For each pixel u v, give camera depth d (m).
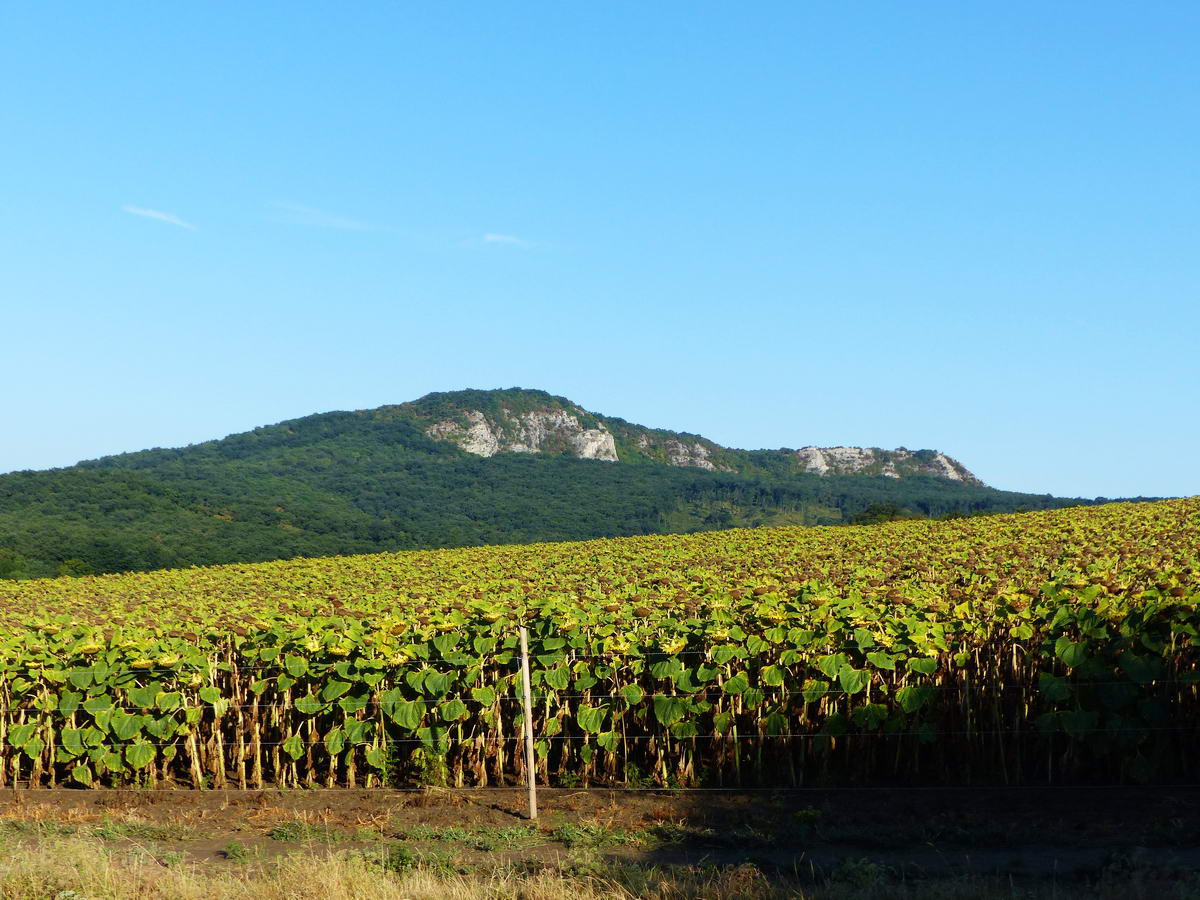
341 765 13.18
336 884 8.43
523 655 11.39
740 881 8.48
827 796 11.46
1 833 10.82
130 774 13.28
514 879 8.79
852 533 42.53
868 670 11.67
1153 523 32.34
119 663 13.15
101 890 8.50
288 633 13.35
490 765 12.82
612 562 37.75
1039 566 19.73
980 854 9.45
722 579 20.67
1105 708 11.02
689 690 12.02
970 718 11.63
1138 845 9.38
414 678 12.52
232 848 10.17
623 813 11.15
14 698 13.59
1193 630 10.74
